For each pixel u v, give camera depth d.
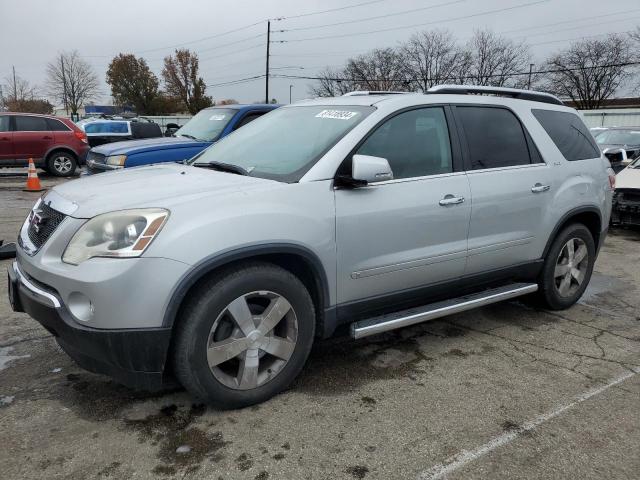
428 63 57.81
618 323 4.73
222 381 3.04
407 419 3.12
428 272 3.78
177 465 2.68
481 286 4.30
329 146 3.44
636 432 3.03
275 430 2.99
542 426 3.08
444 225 3.78
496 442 2.92
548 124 4.68
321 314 3.39
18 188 13.39
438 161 3.84
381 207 3.46
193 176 3.49
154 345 2.77
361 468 2.69
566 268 4.84
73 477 2.58
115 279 2.68
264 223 3.00
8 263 6.07
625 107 55.50
